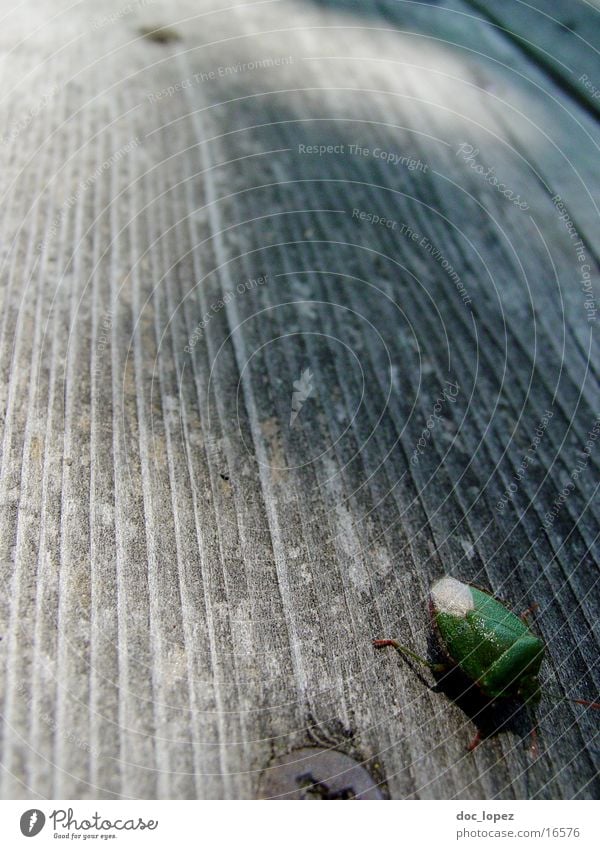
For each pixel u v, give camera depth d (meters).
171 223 0.13
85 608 0.09
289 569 0.10
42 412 0.10
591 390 0.12
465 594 0.10
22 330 0.11
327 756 0.09
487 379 0.12
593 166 0.15
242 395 0.11
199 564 0.10
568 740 0.09
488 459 0.11
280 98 0.15
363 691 0.09
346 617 0.10
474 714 0.09
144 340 0.12
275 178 0.14
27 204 0.13
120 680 0.09
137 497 0.10
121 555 0.10
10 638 0.09
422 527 0.10
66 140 0.14
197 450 0.11
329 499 0.10
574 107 0.15
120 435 0.10
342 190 0.14
